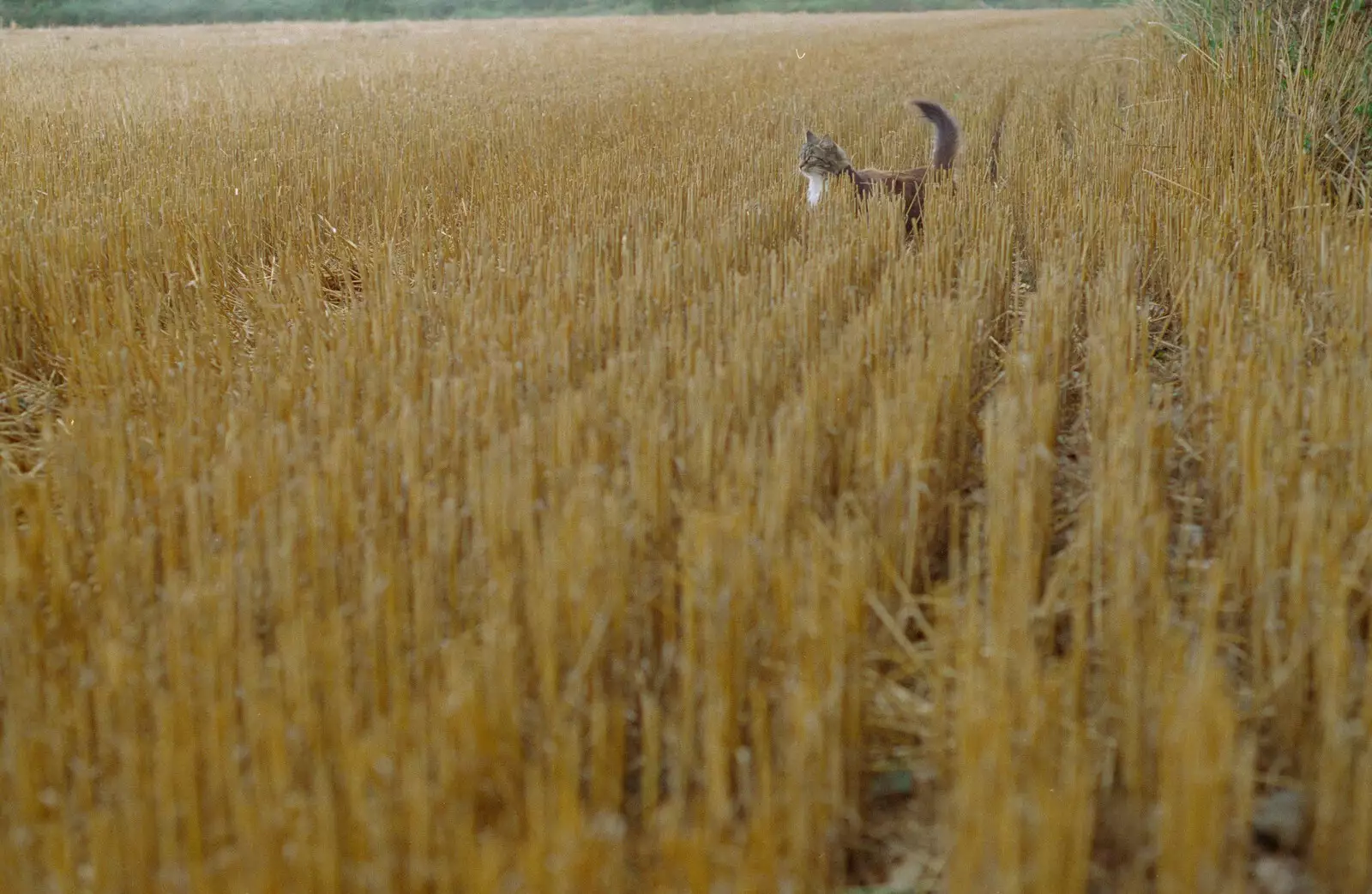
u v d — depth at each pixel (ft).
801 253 17.83
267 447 10.37
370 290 17.42
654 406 10.86
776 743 7.78
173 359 14.71
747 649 8.30
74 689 8.04
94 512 10.64
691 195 21.02
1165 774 6.94
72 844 6.64
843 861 7.56
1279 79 22.00
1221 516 10.61
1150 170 22.04
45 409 14.30
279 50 69.46
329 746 7.34
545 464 10.29
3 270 16.98
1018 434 10.89
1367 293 13.79
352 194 23.40
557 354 12.82
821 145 22.49
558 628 8.14
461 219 21.65
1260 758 8.31
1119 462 10.20
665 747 8.01
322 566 8.91
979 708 6.99
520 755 7.55
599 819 6.81
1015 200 22.58
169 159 25.80
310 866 6.23
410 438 10.30
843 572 8.23
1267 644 8.75
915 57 62.75
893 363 13.20
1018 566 8.73
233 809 6.67
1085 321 16.83
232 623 8.30
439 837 6.36
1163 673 7.77
